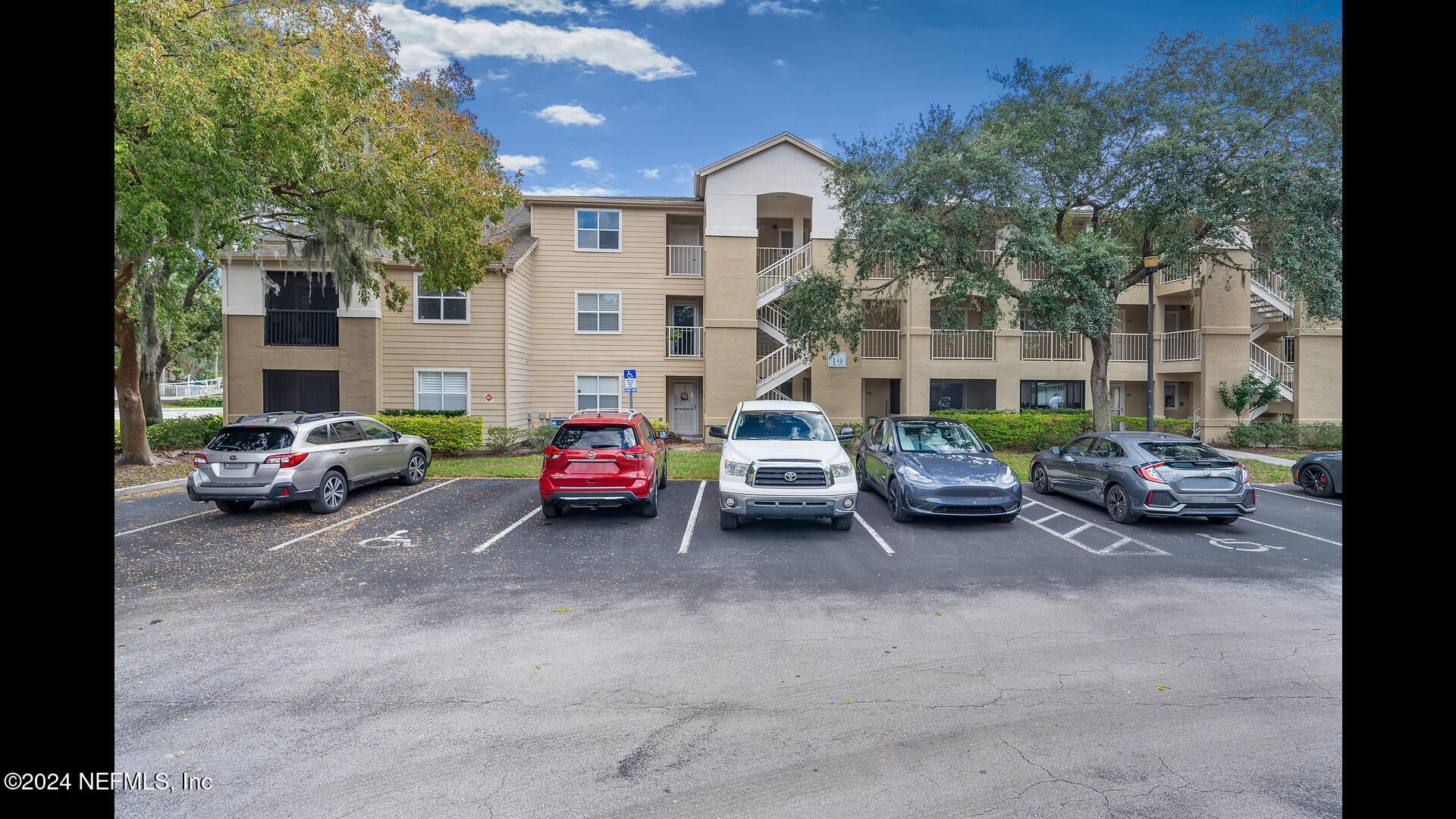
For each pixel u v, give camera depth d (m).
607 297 21.92
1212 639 5.43
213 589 6.71
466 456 18.22
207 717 4.13
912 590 6.75
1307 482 12.71
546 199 21.55
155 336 15.56
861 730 3.99
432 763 3.64
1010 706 4.29
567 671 4.82
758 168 21.19
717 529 9.41
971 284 13.90
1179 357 23.31
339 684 4.60
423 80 14.90
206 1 9.57
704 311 21.08
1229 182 13.07
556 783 3.46
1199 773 3.54
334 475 10.58
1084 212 20.94
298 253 18.52
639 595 6.57
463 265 15.20
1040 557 8.04
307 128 10.09
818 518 9.95
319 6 11.52
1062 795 3.35
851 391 21.92
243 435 9.91
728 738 3.90
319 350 19.06
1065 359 23.48
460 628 5.68
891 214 14.00
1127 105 13.95
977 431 19.86
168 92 8.03
